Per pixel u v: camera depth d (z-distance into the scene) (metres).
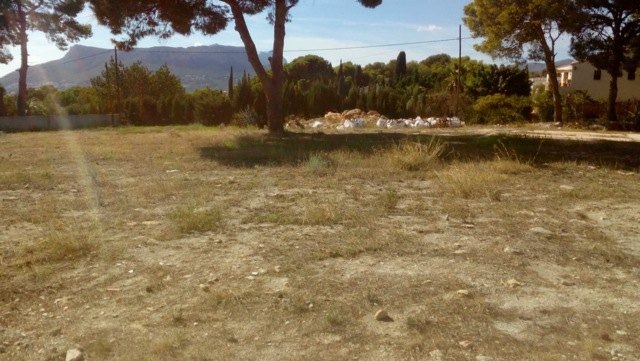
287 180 9.16
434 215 6.58
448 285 4.23
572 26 27.38
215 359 3.15
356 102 37.88
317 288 4.17
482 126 29.61
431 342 3.32
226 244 5.36
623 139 20.09
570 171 10.30
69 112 43.69
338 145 14.74
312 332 3.48
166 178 9.51
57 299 4.04
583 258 4.93
